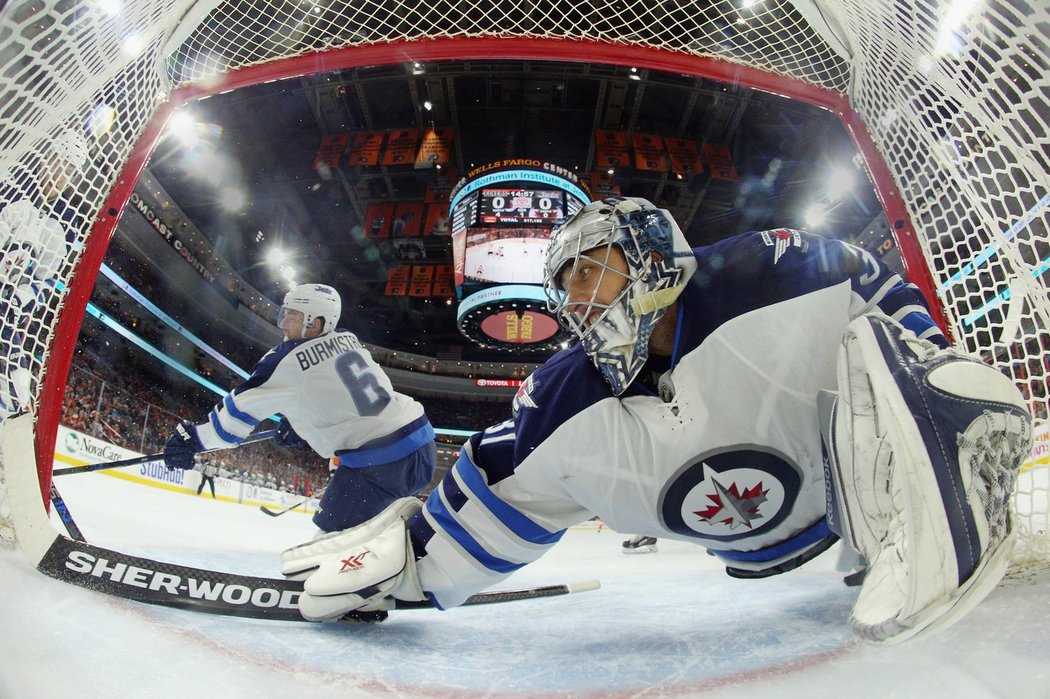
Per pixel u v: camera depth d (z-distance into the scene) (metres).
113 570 1.14
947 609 0.69
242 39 1.96
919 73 1.47
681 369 1.13
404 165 19.33
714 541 1.31
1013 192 1.22
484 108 18.69
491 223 15.98
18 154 1.25
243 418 2.24
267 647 0.98
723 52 2.00
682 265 1.09
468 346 28.48
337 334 2.41
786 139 18.25
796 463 1.14
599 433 1.18
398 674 0.88
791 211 20.72
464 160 20.61
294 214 21.39
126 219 14.72
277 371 2.26
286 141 19.08
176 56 1.93
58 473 2.72
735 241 1.19
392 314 26.78
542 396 1.25
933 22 1.23
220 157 17.92
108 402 9.34
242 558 2.62
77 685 0.70
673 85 16.89
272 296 24.27
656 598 1.64
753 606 1.37
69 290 1.70
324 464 17.11
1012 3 0.96
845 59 1.85
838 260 1.15
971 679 0.63
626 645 1.05
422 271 23.86
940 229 1.65
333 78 16.86
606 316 1.08
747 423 1.11
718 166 19.08
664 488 1.17
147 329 16.44
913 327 1.13
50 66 1.21
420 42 2.04
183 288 17.27
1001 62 1.12
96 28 1.29
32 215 1.46
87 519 2.75
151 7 1.51
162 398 16.95
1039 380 1.22
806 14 1.78
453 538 1.30
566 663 0.95
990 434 0.75
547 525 1.32
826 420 0.99
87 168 1.69
